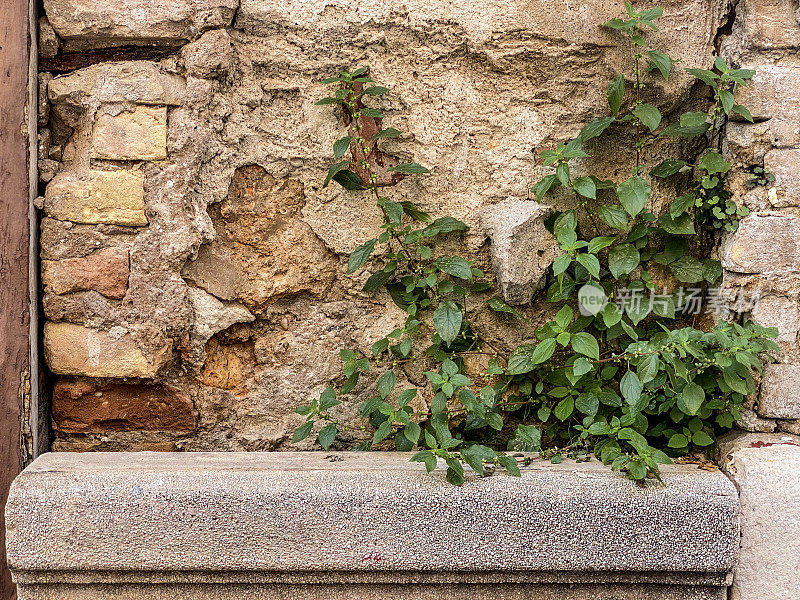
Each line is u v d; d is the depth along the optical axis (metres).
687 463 2.16
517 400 2.31
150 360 2.16
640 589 2.01
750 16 2.16
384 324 2.32
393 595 2.00
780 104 2.14
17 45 2.05
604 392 2.20
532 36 2.21
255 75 2.21
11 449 2.08
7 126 2.05
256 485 1.93
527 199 2.28
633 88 2.25
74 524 1.90
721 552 1.95
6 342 2.06
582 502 1.94
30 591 1.96
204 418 2.26
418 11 2.20
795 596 1.98
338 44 2.21
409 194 2.28
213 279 2.22
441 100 2.25
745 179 2.18
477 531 1.94
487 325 2.32
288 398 2.29
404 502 1.93
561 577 1.99
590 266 2.02
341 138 2.19
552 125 2.27
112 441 2.25
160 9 2.11
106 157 2.11
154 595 1.97
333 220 2.27
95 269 2.13
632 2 2.22
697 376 2.18
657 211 2.32
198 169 2.16
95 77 2.11
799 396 2.16
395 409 2.17
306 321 2.30
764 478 1.99
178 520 1.91
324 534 1.93
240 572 1.96
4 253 2.05
